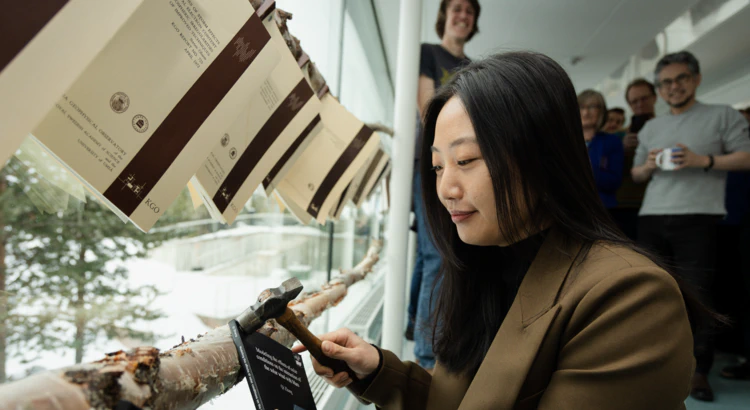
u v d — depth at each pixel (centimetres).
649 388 48
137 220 37
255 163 56
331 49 179
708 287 229
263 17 55
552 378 54
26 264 53
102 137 34
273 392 43
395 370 79
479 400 57
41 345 55
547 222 65
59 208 44
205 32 39
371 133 97
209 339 43
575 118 59
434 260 181
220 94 41
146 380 31
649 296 50
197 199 54
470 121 58
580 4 337
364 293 297
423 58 225
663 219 241
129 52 34
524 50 62
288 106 60
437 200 78
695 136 243
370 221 378
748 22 317
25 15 25
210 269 101
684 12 341
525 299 61
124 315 70
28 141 40
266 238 145
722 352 285
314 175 86
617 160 275
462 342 76
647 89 314
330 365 72
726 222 271
